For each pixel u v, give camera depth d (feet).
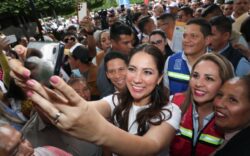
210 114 5.99
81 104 2.23
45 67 2.76
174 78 9.31
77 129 2.26
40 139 4.13
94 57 14.75
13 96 4.89
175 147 6.33
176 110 4.45
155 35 11.34
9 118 3.99
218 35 9.63
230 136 5.31
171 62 9.44
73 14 51.90
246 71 9.14
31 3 7.05
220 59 6.06
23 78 2.34
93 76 11.72
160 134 3.86
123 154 2.71
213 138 5.92
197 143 6.09
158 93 4.49
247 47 11.57
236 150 4.73
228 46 9.77
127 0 36.42
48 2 32.27
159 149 3.45
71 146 4.53
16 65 2.38
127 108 4.82
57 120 2.22
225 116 5.23
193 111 6.26
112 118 4.95
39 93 2.25
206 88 5.97
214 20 10.11
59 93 2.20
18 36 14.29
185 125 6.25
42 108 2.22
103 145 2.45
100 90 10.03
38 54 2.85
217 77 5.95
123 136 2.64
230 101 5.14
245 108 5.05
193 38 8.80
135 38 14.21
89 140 2.35
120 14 34.58
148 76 4.36
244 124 5.13
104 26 32.35
